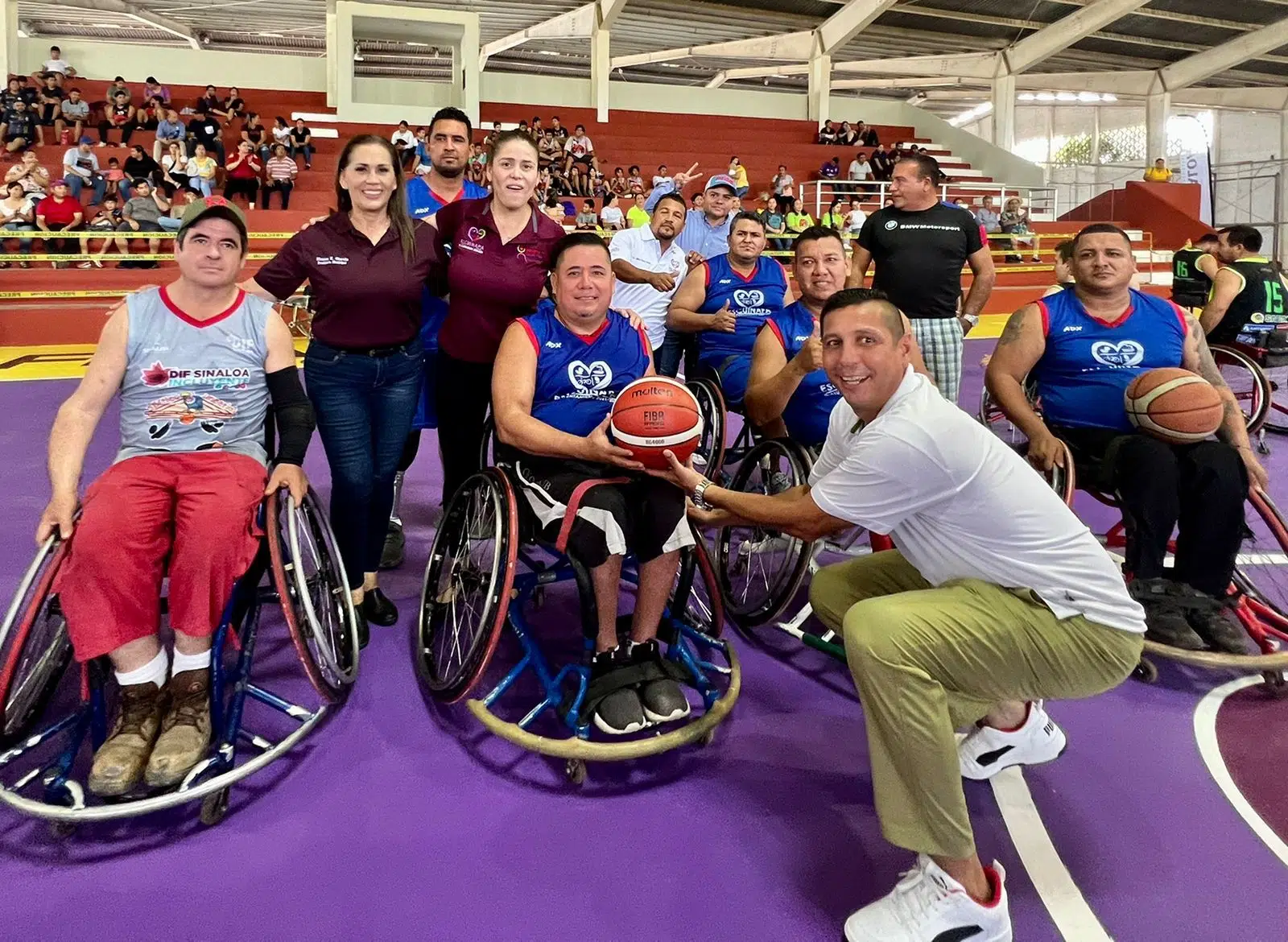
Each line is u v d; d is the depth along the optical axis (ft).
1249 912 5.87
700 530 8.72
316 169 45.93
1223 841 6.59
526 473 8.45
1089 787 7.29
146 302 7.72
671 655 8.61
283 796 7.05
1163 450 9.52
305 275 9.28
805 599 11.18
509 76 57.98
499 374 8.63
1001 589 5.98
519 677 9.07
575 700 7.62
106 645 6.72
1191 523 9.39
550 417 8.82
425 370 12.53
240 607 8.25
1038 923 5.80
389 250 9.18
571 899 5.95
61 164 41.45
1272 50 58.08
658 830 6.71
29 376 26.00
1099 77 64.85
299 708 7.82
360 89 52.34
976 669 5.78
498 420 8.46
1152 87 63.31
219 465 7.45
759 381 11.39
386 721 8.21
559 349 8.73
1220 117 75.61
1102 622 5.84
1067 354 10.76
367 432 9.59
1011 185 59.98
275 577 7.23
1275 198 68.69
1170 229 55.42
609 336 8.94
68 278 33.53
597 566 7.71
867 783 7.38
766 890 6.08
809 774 7.49
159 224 36.11
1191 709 8.53
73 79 47.44
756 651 9.81
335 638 8.70
